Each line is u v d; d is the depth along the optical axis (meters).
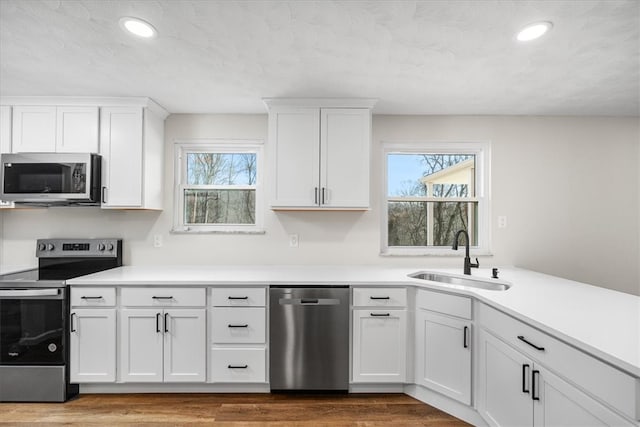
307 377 2.22
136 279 2.23
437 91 2.39
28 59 1.92
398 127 2.91
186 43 1.76
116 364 2.21
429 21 1.56
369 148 2.55
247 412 2.06
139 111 2.53
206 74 2.13
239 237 2.87
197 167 2.98
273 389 2.24
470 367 1.92
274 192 2.54
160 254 2.85
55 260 2.72
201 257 2.87
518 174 2.91
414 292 2.24
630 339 1.13
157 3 1.43
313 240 2.88
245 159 2.99
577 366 1.16
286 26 1.60
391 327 2.23
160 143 2.80
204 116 2.89
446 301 2.04
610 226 2.89
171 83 2.26
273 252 2.88
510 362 1.57
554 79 2.18
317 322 2.22
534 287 2.03
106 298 2.20
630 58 1.89
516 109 2.76
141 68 2.04
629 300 1.71
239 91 2.40
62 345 2.16
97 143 2.51
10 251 2.77
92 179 2.42
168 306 2.22
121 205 2.51
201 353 2.22
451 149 2.96
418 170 2.97
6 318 2.16
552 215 2.90
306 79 2.20
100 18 1.53
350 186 2.55
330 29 1.63
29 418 2.00
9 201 2.42
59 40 1.72
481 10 1.47
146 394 2.26
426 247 2.98
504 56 1.88
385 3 1.43
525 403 1.46
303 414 2.04
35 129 2.48
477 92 2.41
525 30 1.62
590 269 2.89
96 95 2.46
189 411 2.07
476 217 2.99
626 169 2.89
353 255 2.89
